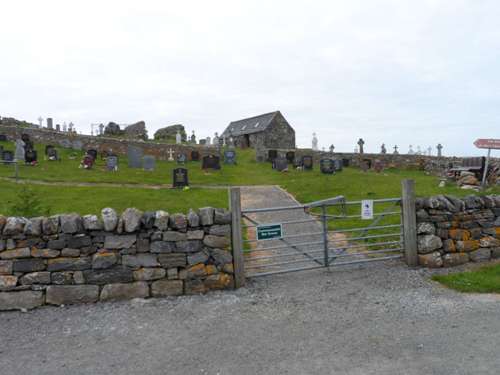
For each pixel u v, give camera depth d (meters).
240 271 6.58
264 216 12.83
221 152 31.94
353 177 21.75
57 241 5.84
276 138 48.53
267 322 5.14
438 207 7.53
